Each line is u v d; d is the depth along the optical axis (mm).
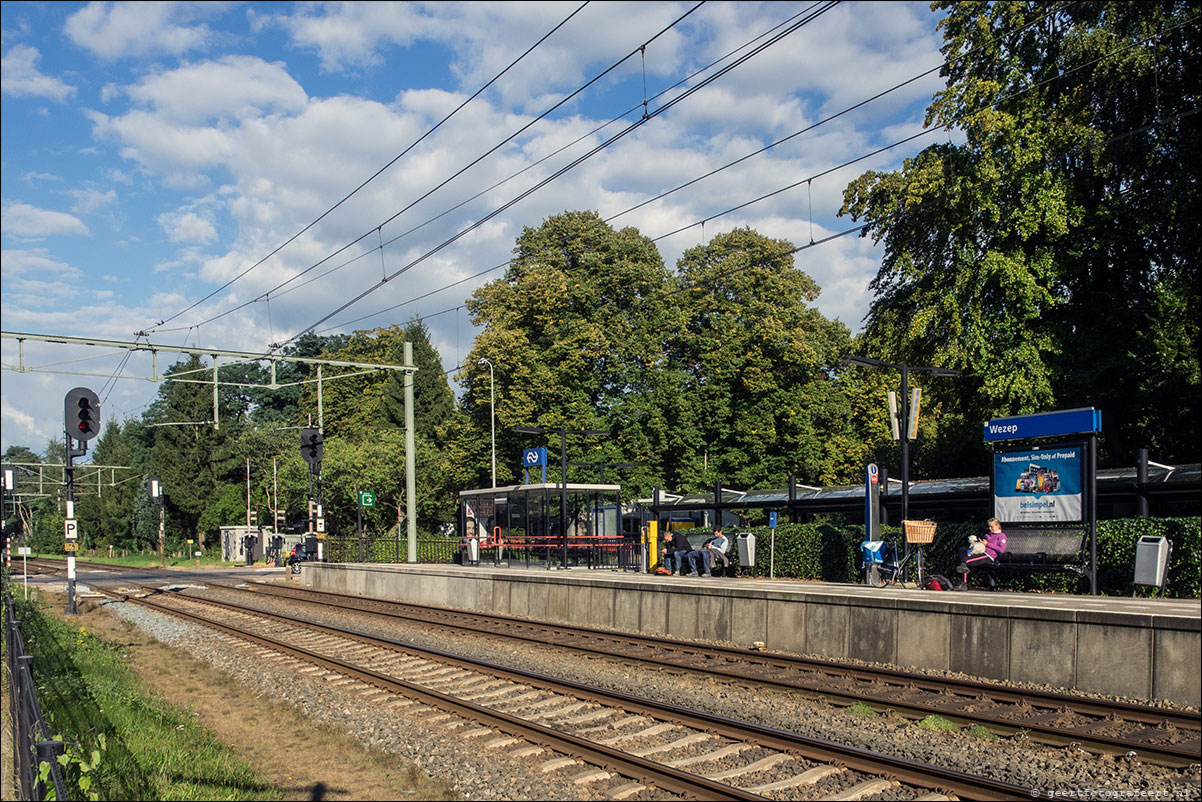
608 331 47000
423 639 19156
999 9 28297
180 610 25891
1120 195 27797
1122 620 12047
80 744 9461
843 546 22438
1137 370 27656
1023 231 26875
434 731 10664
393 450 53250
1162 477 18500
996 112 26875
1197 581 16094
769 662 14758
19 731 8297
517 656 16344
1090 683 12352
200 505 73000
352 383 69562
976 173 26969
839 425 50125
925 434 47688
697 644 16484
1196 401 27672
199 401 74375
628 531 38938
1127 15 26469
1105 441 30859
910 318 30688
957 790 8000
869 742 9852
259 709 12602
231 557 62188
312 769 9445
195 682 14906
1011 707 11180
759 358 44594
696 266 49719
